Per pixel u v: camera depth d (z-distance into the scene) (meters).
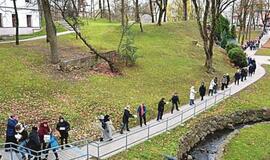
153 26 59.56
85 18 79.56
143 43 49.62
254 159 22.30
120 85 33.06
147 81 35.78
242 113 30.61
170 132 24.33
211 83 34.69
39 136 18.30
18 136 17.83
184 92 34.56
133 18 83.00
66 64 33.78
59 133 20.89
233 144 24.72
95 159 19.08
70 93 28.89
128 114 23.84
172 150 21.36
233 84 40.28
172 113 28.77
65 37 47.69
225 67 47.41
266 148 24.16
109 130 22.02
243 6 74.81
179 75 39.09
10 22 51.16
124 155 20.00
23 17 53.09
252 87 39.00
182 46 51.97
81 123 24.52
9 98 26.00
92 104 27.64
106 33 52.53
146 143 22.08
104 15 88.94
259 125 29.03
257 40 85.62
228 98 34.03
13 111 24.38
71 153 19.30
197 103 31.77
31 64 33.22
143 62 41.25
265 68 52.09
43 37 49.41
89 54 38.62
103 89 31.14
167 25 61.16
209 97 34.16
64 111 25.59
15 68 31.27
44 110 25.27
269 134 26.95
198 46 54.03
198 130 26.12
